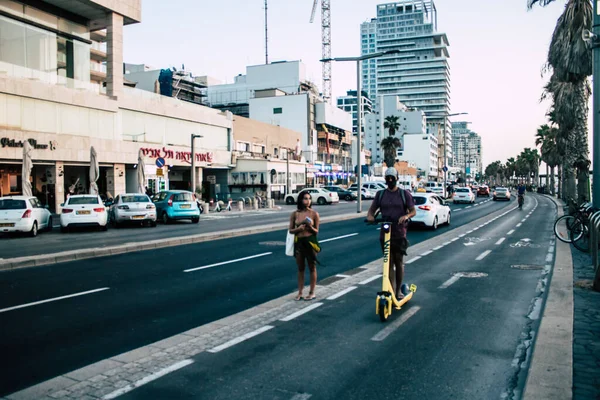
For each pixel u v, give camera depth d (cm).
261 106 8338
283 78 8931
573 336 571
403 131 16112
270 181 5181
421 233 1936
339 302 766
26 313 703
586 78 2350
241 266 1120
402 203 693
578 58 1902
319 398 417
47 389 433
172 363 499
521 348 548
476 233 1900
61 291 854
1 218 1772
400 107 16912
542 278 970
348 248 1458
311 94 8488
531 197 7156
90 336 595
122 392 428
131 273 1030
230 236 1767
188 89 8544
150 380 455
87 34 3778
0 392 426
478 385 446
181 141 4525
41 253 1333
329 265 1146
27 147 2489
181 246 1484
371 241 1638
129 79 7119
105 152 3572
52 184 3238
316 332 607
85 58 3734
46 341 575
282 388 437
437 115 18888
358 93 3055
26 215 1797
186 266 1120
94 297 808
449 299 789
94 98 3484
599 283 806
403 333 604
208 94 9212
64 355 526
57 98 3197
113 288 880
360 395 423
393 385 445
